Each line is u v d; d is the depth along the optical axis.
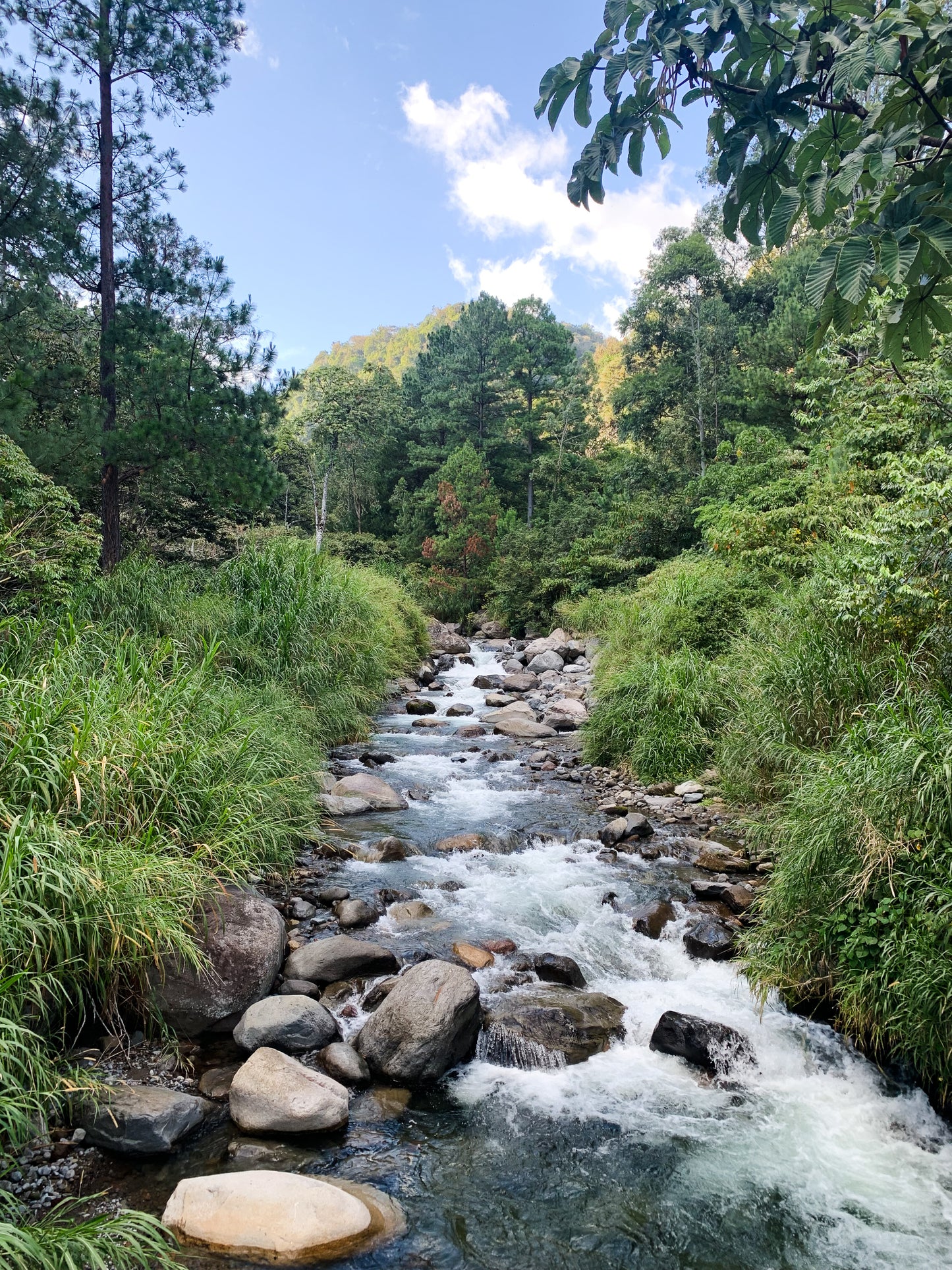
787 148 2.40
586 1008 4.51
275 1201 3.01
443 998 4.16
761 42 2.39
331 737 10.30
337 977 4.71
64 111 10.89
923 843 4.17
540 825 7.52
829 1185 3.37
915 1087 3.90
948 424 7.30
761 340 25.33
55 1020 3.81
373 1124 3.66
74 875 3.79
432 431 40.41
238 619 10.00
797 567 9.98
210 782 5.60
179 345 11.55
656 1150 3.56
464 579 28.28
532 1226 3.13
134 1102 3.46
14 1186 3.09
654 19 2.30
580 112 2.49
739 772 7.45
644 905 5.82
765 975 4.64
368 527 36.78
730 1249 3.05
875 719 5.36
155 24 11.70
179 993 4.12
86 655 6.36
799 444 17.66
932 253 2.40
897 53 2.04
